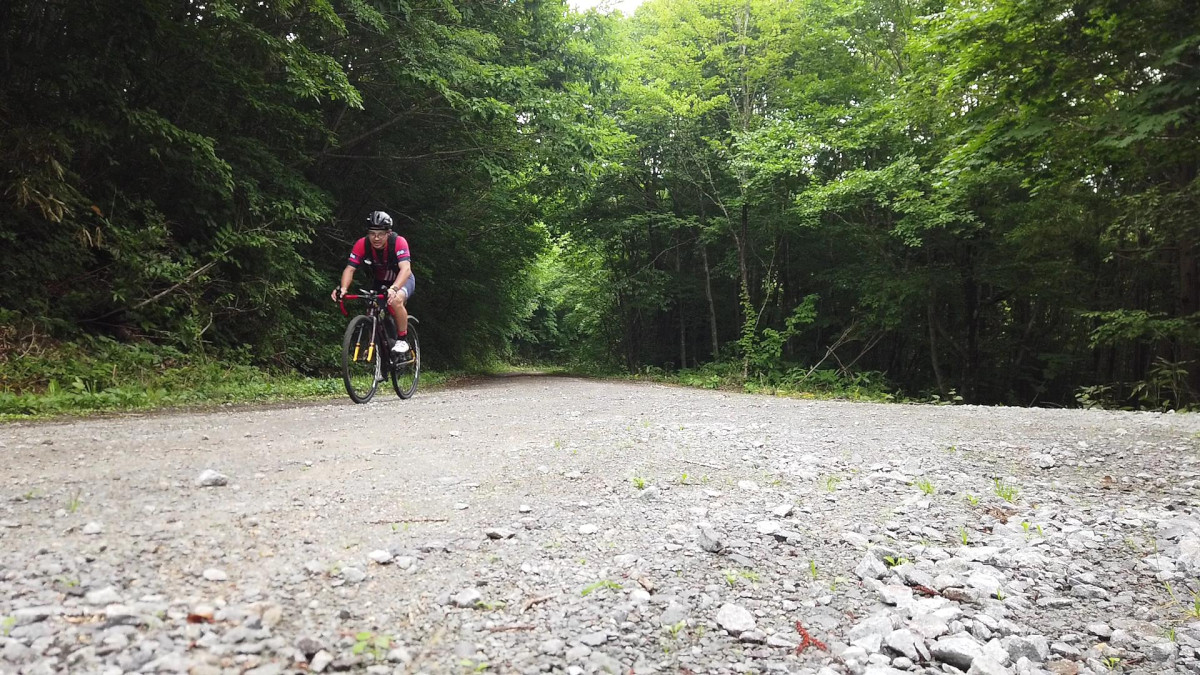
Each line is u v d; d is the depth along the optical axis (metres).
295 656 1.42
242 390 7.52
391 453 3.66
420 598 1.79
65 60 8.09
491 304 22.42
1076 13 8.91
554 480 3.18
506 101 14.27
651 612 1.86
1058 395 21.81
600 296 26.03
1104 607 2.17
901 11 16.78
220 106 10.18
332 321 11.97
